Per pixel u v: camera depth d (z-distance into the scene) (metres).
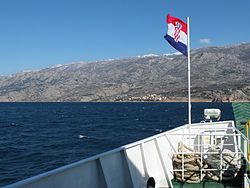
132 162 6.75
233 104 13.07
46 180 4.32
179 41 10.20
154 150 8.08
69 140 45.97
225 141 10.81
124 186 6.33
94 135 51.91
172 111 132.75
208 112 12.16
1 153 35.03
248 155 7.91
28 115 110.69
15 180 23.17
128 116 101.88
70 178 4.86
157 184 7.62
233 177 8.48
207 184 8.34
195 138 10.73
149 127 64.75
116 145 41.00
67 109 165.38
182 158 8.46
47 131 58.56
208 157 8.77
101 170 5.66
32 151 36.31
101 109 162.38
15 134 54.00
